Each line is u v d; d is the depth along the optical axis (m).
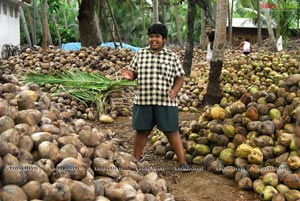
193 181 4.86
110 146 4.11
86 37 15.13
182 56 20.17
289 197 4.05
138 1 37.53
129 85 9.21
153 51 4.94
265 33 36.44
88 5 14.90
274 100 5.21
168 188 4.66
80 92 8.81
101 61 11.45
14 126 3.26
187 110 9.23
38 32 34.97
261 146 4.79
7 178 2.75
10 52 18.67
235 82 10.34
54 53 12.12
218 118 5.44
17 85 4.49
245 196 4.47
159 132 6.46
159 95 4.93
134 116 5.09
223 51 8.80
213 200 4.39
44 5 21.08
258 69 10.92
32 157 3.16
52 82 9.05
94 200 3.09
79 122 4.70
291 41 30.39
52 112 4.05
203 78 11.16
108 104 8.97
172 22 43.19
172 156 5.71
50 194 2.80
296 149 4.54
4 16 20.27
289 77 5.32
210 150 5.36
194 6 11.59
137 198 3.40
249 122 5.04
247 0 33.72
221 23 8.59
